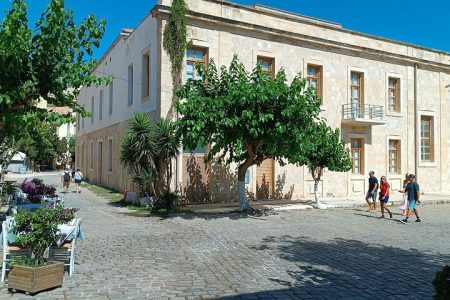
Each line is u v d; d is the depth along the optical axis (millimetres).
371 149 25016
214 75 15812
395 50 26406
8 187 14484
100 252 8945
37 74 7398
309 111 15125
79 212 16125
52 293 6012
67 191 26016
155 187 18000
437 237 11648
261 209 17594
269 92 14125
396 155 26422
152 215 15562
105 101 29297
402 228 13414
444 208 20500
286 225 13625
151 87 19828
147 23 20562
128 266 7730
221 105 14188
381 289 6492
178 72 18719
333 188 23484
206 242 10375
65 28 7480
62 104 7898
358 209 19031
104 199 21359
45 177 45125
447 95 28828
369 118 24078
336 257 8828
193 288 6406
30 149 55062
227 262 8234
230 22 20109
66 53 7629
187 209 17203
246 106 14352
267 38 21469
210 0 19906
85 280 6719
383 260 8586
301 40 22391
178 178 18641
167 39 18688
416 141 26922
